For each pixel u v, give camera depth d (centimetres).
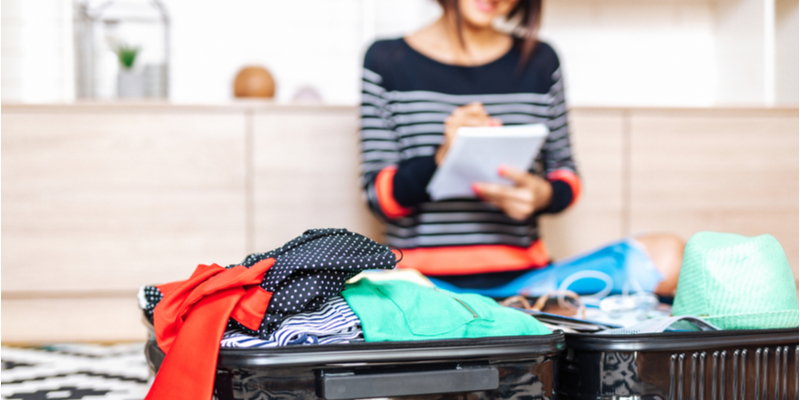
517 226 140
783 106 198
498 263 135
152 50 231
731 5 245
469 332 62
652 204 195
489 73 145
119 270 178
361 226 187
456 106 142
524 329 64
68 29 226
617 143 194
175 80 233
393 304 63
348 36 241
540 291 124
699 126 196
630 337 63
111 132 177
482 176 121
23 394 114
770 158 199
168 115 179
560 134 151
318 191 185
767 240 75
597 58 251
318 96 216
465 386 58
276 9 238
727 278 73
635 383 63
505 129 112
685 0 251
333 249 61
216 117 181
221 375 56
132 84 211
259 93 204
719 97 251
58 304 177
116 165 177
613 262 124
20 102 173
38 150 174
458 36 140
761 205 199
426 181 126
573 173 146
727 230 198
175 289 65
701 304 75
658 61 252
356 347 56
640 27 252
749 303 72
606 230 194
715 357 65
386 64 144
